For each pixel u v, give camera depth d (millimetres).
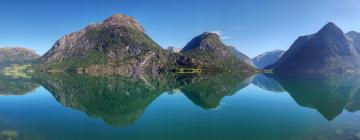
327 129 37625
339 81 142000
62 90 92875
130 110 55062
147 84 124875
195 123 43469
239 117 47250
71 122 44094
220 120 45375
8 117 47594
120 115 49969
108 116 49094
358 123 40625
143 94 83125
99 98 74375
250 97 72938
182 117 47688
